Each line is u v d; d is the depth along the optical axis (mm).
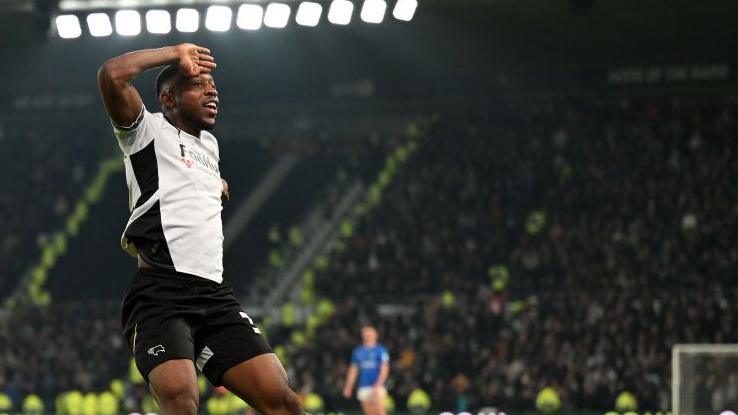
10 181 31469
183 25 17453
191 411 3857
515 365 19641
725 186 24172
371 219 26953
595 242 23344
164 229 4078
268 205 30656
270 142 32344
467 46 25406
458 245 24828
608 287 21875
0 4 22125
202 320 4098
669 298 20391
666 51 25094
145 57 4059
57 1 17734
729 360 11156
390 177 28828
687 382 11242
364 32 24297
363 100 27953
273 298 26797
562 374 19297
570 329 20219
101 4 17469
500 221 25125
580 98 27906
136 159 4109
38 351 23875
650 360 19078
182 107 4273
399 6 16406
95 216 30578
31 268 29438
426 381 20000
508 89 27047
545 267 23000
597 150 26406
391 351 21234
